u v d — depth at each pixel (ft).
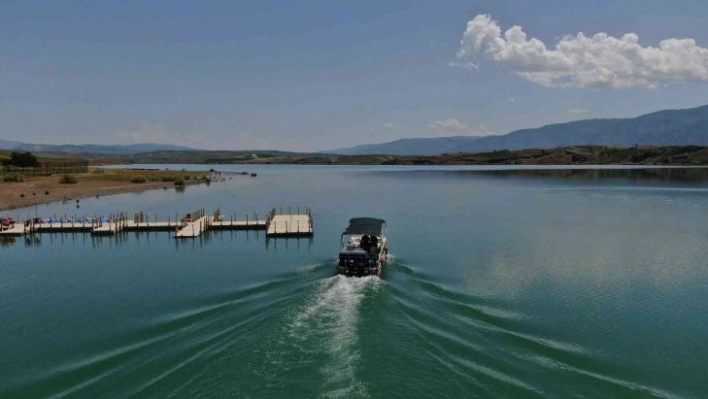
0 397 73.00
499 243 193.06
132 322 103.40
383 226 164.35
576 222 249.55
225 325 95.40
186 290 127.85
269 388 69.36
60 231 227.81
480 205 330.75
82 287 134.00
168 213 296.30
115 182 485.56
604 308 114.42
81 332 98.99
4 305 118.42
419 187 507.71
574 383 76.23
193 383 71.72
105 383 74.54
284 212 302.86
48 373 80.23
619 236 208.85
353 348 82.43
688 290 128.88
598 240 199.72
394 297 112.78
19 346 92.63
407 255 169.68
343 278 128.16
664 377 80.94
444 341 87.81
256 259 168.14
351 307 104.37
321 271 142.51
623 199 359.87
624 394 74.23
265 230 231.91
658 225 238.27
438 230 225.76
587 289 129.08
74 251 188.14
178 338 90.38
